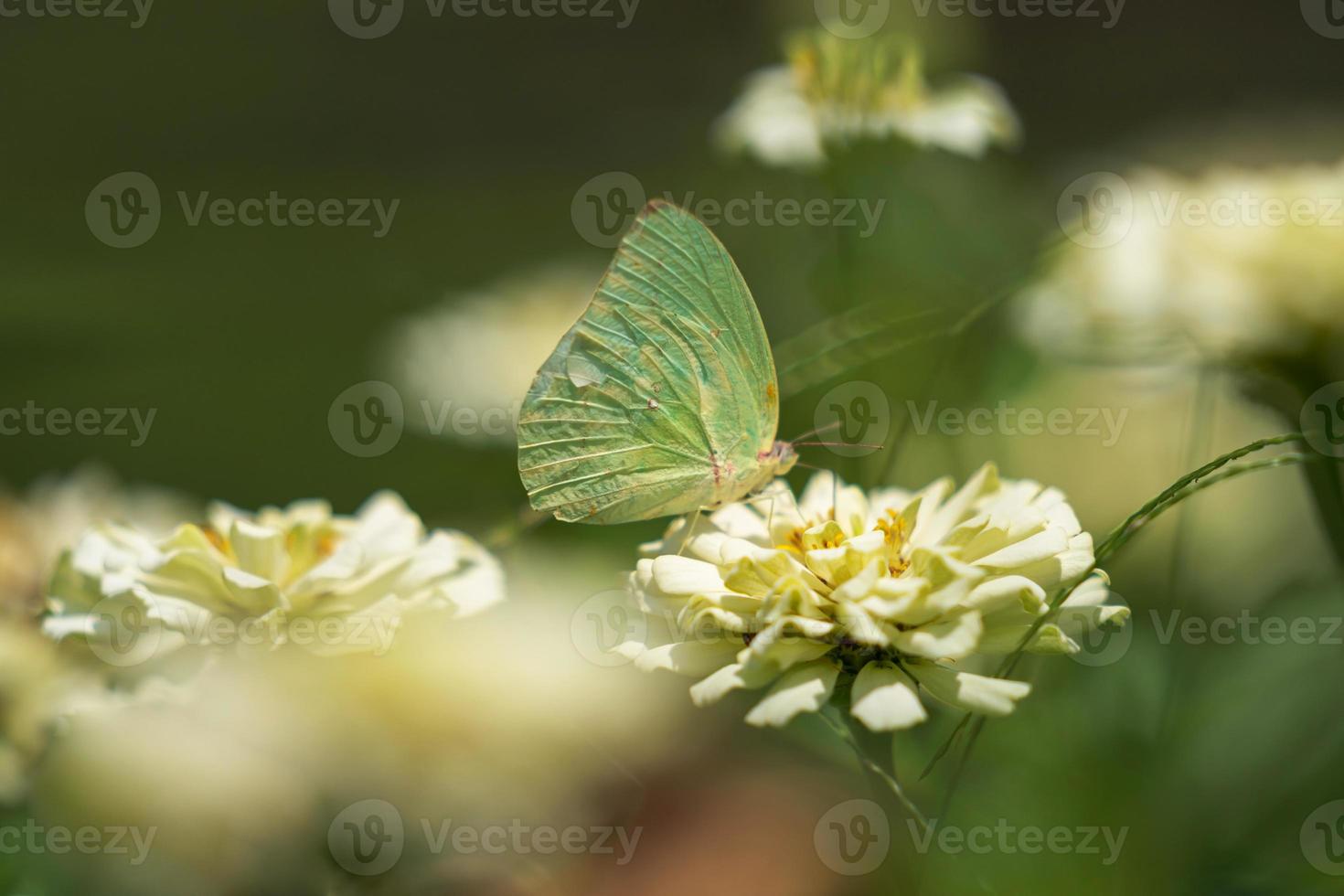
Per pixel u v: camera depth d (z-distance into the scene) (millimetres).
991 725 446
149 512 455
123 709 399
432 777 397
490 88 1363
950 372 501
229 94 1360
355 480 604
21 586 435
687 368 433
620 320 433
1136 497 497
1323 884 430
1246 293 454
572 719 402
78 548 415
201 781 395
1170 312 461
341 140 1299
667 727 429
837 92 514
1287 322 451
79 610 411
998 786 442
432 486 573
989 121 520
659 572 404
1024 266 469
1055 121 1191
